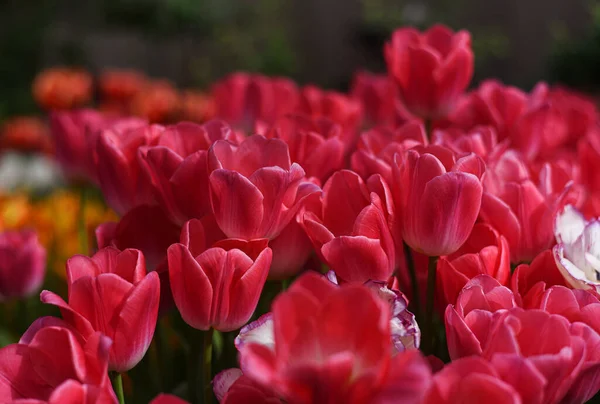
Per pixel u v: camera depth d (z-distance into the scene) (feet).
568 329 1.98
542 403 1.94
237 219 2.27
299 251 2.40
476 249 2.39
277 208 2.27
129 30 19.30
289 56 19.07
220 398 2.10
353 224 2.35
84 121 3.43
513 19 19.71
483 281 2.15
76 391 1.91
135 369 2.63
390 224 2.29
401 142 2.70
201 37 18.80
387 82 4.11
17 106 18.74
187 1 18.17
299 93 3.81
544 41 19.75
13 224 4.47
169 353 2.78
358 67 20.61
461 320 2.00
